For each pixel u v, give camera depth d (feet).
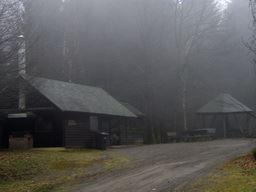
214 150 100.22
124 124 150.00
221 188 51.78
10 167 75.15
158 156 91.09
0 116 113.29
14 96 80.89
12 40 67.92
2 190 60.64
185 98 178.81
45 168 76.79
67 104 115.14
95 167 77.20
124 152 102.06
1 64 67.15
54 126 114.32
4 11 67.26
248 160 73.97
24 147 108.68
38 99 111.96
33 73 91.50
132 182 60.34
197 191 51.19
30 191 58.29
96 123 129.08
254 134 160.04
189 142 140.77
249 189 49.96
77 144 116.16
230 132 174.19
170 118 183.21
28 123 116.47
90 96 134.72
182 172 67.26
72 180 64.75
